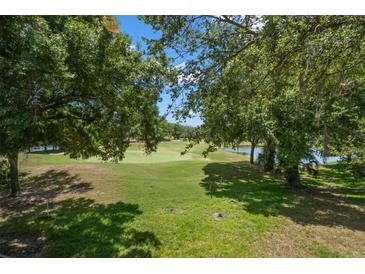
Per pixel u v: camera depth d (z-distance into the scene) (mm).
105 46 8273
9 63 5996
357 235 7723
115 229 7773
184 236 7293
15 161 12961
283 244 6969
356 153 13914
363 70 5086
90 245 6762
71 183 14664
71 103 9742
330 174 19828
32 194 13070
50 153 25016
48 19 7215
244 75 5605
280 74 5457
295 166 14023
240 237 7289
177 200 11070
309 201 11672
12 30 6266
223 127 6668
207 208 9867
